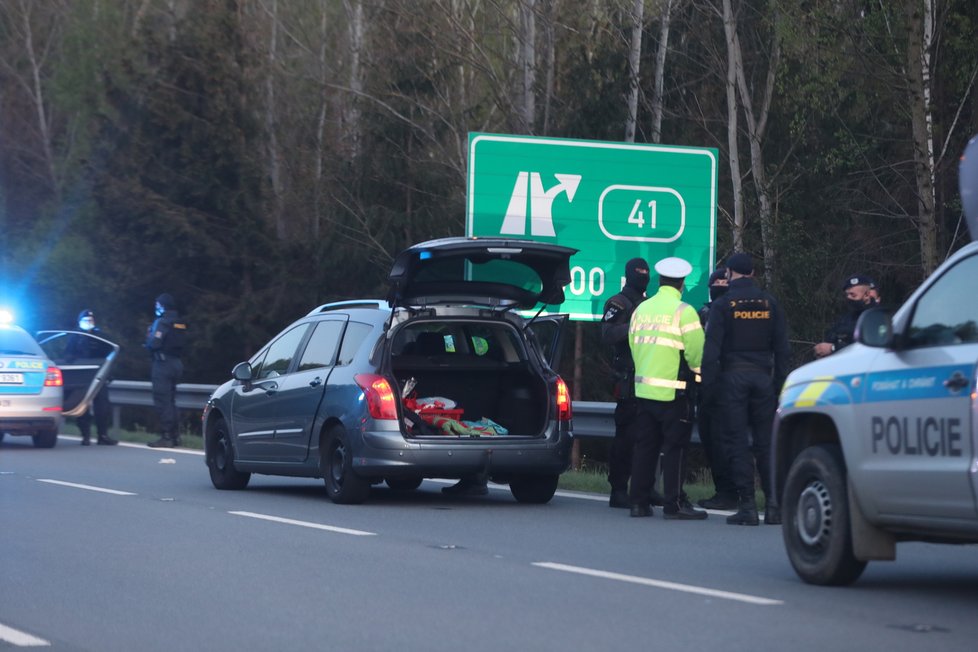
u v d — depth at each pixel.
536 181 40.59
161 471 36.50
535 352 28.77
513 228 40.50
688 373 26.19
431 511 27.19
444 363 28.42
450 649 14.41
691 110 71.69
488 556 20.91
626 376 28.05
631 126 68.94
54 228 90.44
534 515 26.67
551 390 28.17
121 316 85.62
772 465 19.36
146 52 89.31
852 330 27.78
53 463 39.00
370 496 30.28
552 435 28.00
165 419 46.88
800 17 57.28
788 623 15.62
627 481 28.36
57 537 22.98
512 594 17.58
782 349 25.38
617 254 40.84
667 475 26.12
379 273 82.31
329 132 89.50
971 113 57.78
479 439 27.45
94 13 97.12
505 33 76.31
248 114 87.94
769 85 65.62
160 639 15.04
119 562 20.28
